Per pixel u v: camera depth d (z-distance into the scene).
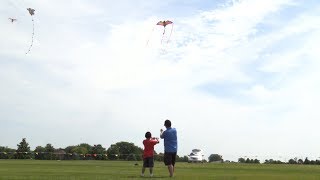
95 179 13.43
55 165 27.88
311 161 45.81
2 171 18.36
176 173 18.97
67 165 28.19
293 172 20.95
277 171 22.36
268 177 15.48
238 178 14.79
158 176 16.16
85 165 29.00
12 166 25.05
